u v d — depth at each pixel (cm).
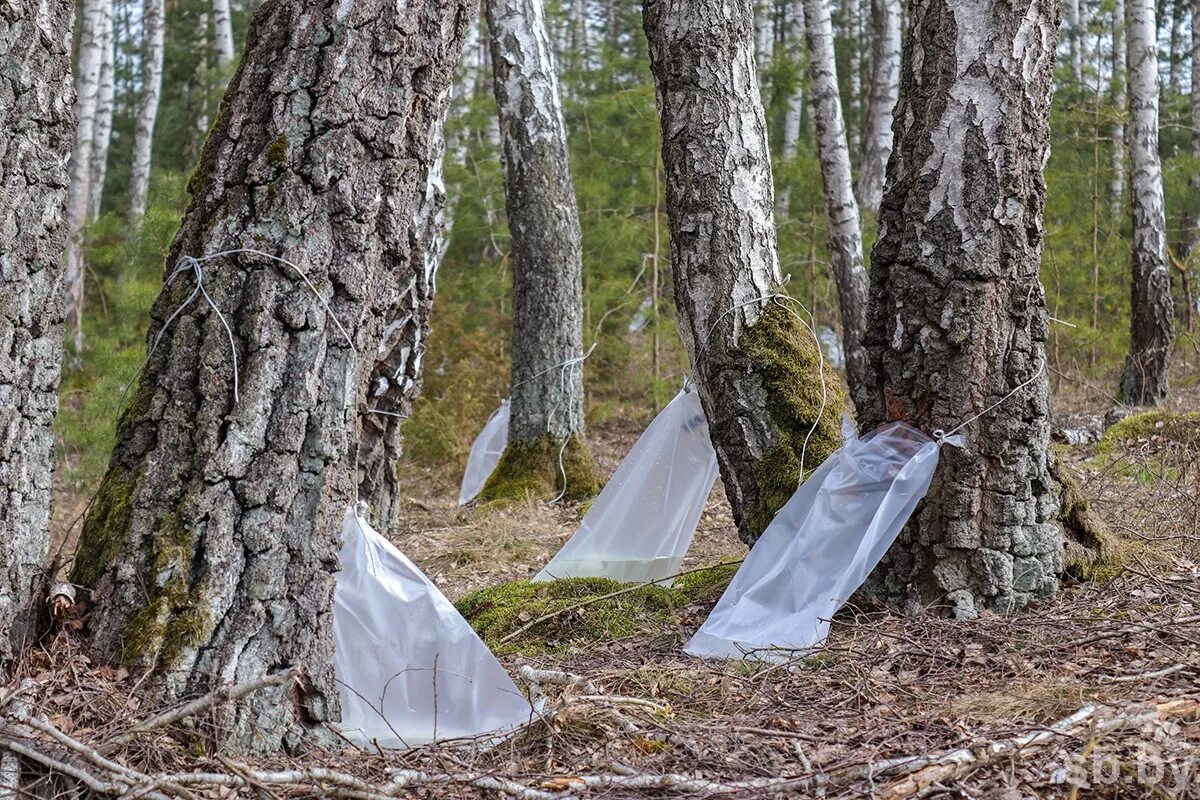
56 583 291
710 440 507
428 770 274
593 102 1324
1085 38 1833
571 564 528
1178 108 2061
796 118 1728
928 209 408
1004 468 405
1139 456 723
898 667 360
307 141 313
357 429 345
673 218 495
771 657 385
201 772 261
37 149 289
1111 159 1573
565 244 894
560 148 896
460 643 337
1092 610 396
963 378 404
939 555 407
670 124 496
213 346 302
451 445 1037
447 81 338
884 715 310
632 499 525
